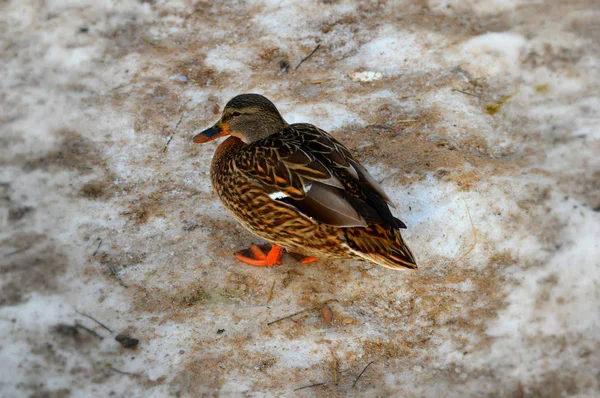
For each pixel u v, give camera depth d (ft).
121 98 36.58
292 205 25.61
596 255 27.91
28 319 26.76
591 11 40.83
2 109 35.76
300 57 39.14
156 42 40.06
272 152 26.68
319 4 41.63
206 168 33.35
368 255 25.38
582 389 24.48
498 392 24.53
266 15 41.37
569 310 26.61
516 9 41.29
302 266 28.89
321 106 35.68
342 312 27.14
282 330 26.50
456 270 28.12
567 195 30.09
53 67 38.27
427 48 38.73
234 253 29.37
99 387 24.80
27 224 30.42
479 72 37.40
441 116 34.76
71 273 28.53
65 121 35.27
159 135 34.94
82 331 26.48
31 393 24.57
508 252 28.45
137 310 27.27
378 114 35.22
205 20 41.37
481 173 31.12
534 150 33.06
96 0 41.98
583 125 34.09
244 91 37.04
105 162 33.50
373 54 38.86
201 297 27.76
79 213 31.07
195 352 25.84
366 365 25.52
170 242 29.78
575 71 37.17
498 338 26.03
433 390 24.71
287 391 24.66
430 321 26.76
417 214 29.73
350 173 25.86
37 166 33.01
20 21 40.75
